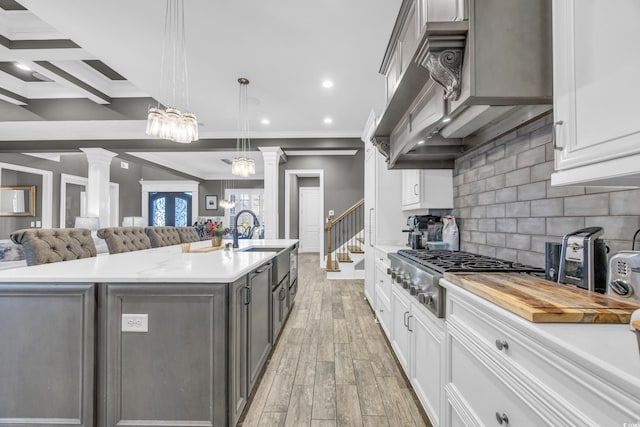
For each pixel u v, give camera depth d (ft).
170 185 32.73
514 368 2.60
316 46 8.75
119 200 28.37
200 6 7.13
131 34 8.22
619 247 3.52
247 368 5.37
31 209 21.21
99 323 4.41
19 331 4.36
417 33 4.67
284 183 21.72
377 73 10.34
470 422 3.37
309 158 21.59
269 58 9.42
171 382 4.43
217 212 33.45
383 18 7.56
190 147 18.03
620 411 1.66
